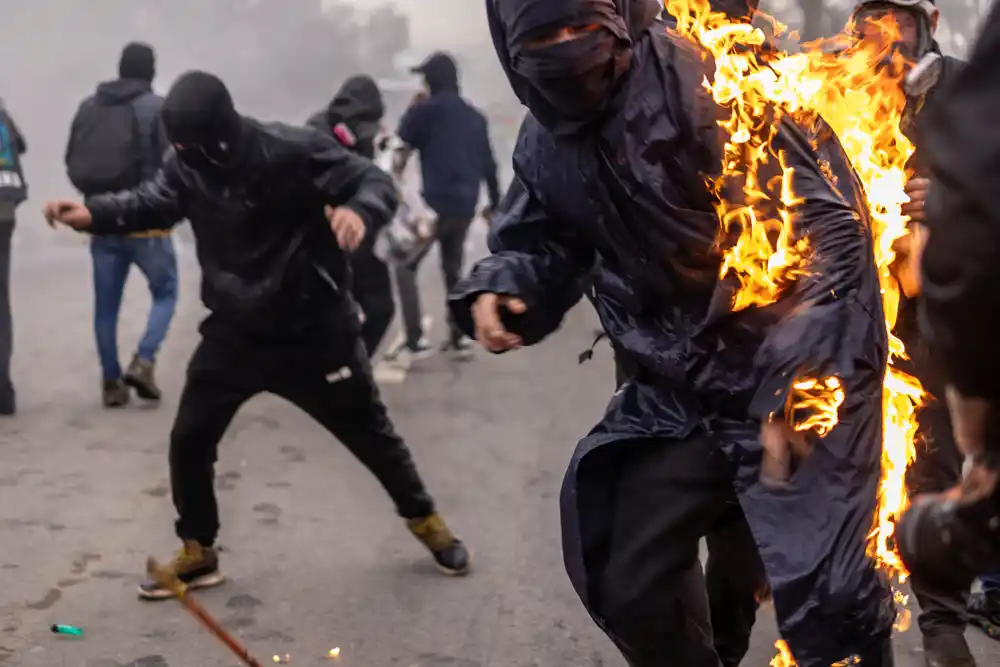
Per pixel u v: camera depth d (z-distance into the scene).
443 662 3.79
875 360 2.37
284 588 4.40
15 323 10.95
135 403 7.52
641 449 2.67
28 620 4.12
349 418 4.31
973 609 3.91
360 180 4.03
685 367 2.54
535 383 8.05
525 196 2.77
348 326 4.23
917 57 3.31
